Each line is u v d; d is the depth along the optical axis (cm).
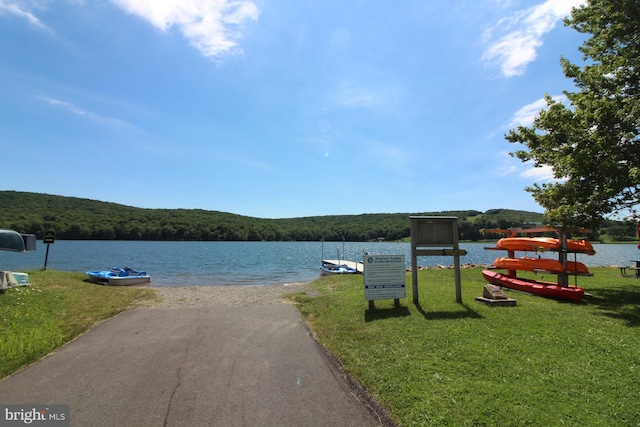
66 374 515
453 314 725
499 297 818
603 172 876
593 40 1170
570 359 500
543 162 1106
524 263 997
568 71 1139
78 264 3694
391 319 708
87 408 418
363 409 417
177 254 5831
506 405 393
